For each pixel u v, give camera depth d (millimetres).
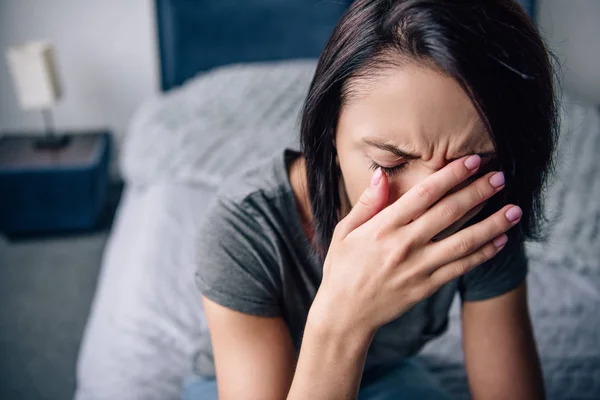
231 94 2443
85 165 2533
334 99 663
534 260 1647
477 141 610
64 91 2865
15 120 2887
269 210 802
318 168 735
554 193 1879
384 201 658
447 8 560
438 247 655
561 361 1337
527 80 582
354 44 619
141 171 2121
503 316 874
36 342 2033
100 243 2621
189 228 1803
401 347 951
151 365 1341
